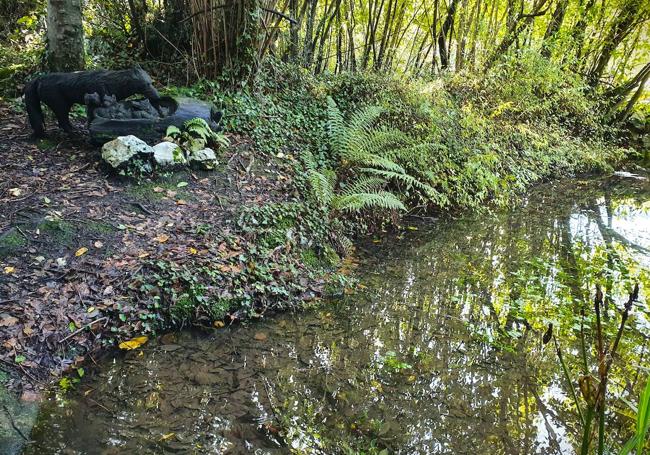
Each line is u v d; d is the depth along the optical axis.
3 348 3.03
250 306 4.02
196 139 5.28
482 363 3.71
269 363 3.49
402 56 10.82
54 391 2.95
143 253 3.99
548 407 3.27
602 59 12.34
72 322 3.36
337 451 2.75
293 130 6.67
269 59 7.18
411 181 6.94
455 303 4.64
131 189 4.71
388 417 3.07
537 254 6.04
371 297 4.61
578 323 4.31
